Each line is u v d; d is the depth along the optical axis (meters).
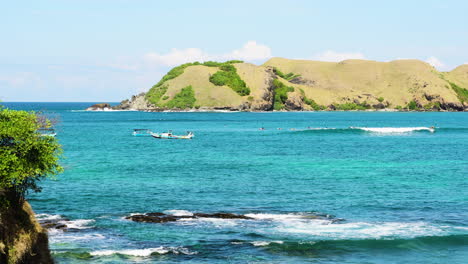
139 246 31.09
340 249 30.94
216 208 42.41
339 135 143.12
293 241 32.16
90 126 191.50
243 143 114.69
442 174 62.75
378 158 81.69
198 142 117.62
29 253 25.72
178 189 50.88
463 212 41.16
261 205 43.72
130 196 46.91
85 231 34.16
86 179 56.59
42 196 45.91
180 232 34.19
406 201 45.50
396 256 29.95
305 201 45.47
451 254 30.38
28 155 27.52
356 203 44.66
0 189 25.95
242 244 31.61
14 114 28.28
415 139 127.25
